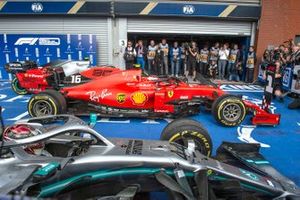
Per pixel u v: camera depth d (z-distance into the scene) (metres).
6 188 2.40
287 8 13.91
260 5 13.90
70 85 8.00
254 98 10.08
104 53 14.24
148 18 13.97
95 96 6.63
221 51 13.94
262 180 3.27
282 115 7.95
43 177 2.59
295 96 10.09
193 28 14.23
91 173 2.98
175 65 13.91
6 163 2.93
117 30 14.02
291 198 3.09
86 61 9.73
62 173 2.90
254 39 14.45
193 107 6.79
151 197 3.60
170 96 6.63
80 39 13.41
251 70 13.77
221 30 14.35
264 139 5.92
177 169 2.96
